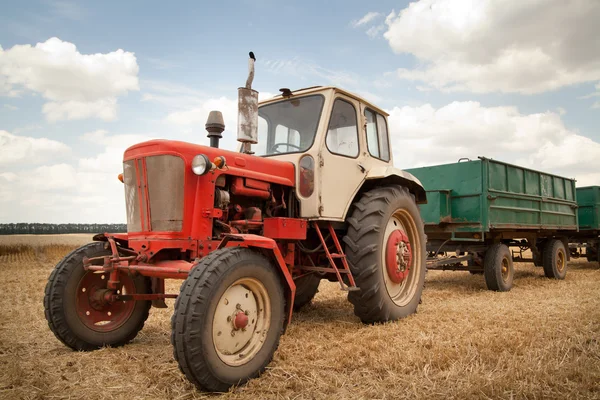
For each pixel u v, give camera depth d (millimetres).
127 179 3785
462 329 4129
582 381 2812
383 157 5469
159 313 5145
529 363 3074
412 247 5297
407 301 4934
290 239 3963
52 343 3871
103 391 2707
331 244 4738
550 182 9164
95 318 3805
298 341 3793
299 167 4227
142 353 3543
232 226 3637
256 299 3104
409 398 2586
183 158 3426
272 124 4738
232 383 2758
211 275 2707
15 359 3336
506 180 7645
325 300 6188
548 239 9109
